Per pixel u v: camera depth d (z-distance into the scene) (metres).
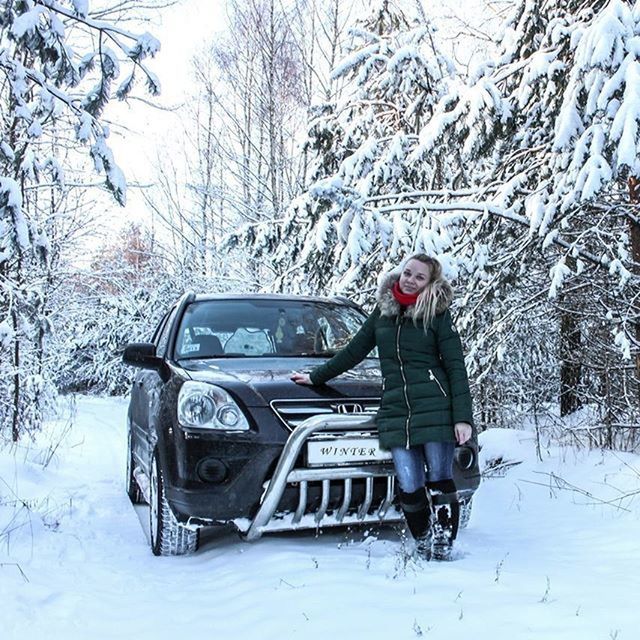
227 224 15.93
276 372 4.01
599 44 4.54
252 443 3.50
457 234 6.34
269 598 2.91
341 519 3.60
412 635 2.44
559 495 5.24
